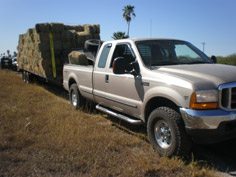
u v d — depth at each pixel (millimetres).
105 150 3996
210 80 3441
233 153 4125
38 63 9906
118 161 3664
